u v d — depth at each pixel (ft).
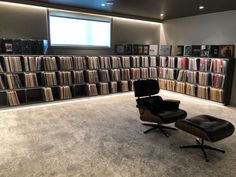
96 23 17.94
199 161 7.78
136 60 19.74
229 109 14.66
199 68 17.06
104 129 10.66
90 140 9.32
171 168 7.27
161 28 22.13
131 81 19.39
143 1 13.43
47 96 15.05
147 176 6.78
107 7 15.81
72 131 10.28
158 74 21.13
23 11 14.53
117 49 19.08
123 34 19.86
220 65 15.34
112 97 17.60
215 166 7.47
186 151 8.52
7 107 13.66
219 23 16.39
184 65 18.30
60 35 16.33
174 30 20.53
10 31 14.26
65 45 16.69
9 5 13.97
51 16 15.67
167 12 17.10
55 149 8.41
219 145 9.14
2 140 9.14
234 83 15.56
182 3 13.70
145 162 7.62
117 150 8.46
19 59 13.80
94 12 17.01
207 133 7.50
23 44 13.83
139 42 21.15
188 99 17.34
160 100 11.04
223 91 15.28
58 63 15.57
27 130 10.29
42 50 14.67
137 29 20.72
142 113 10.07
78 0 13.70
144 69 20.22
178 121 8.71
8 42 13.29
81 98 16.55
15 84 13.84
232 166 7.49
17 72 13.85
